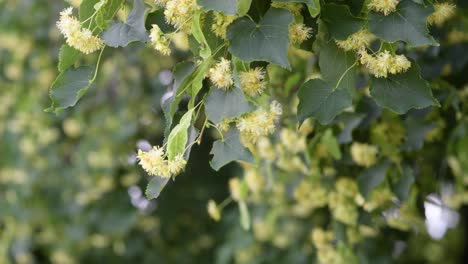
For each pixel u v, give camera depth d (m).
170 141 1.17
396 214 1.64
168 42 1.19
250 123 1.18
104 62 2.64
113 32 1.21
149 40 1.21
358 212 1.61
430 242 2.57
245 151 1.20
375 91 1.19
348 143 1.59
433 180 1.67
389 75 1.20
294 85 1.58
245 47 1.14
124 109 2.67
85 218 2.77
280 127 1.64
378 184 1.54
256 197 2.15
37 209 2.86
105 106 2.71
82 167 2.69
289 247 2.61
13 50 2.86
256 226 2.51
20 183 2.85
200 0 1.13
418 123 1.54
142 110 2.68
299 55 1.52
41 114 2.79
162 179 1.20
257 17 1.19
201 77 1.19
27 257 2.92
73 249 2.86
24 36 2.82
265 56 1.14
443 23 1.58
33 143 2.80
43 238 2.91
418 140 1.54
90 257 2.99
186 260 3.01
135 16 1.21
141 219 2.91
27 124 2.80
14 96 2.85
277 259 2.62
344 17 1.19
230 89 1.17
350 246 1.65
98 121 2.69
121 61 2.65
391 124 1.56
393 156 1.56
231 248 2.65
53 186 2.85
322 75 1.21
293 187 1.73
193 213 2.99
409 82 1.19
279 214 2.39
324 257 1.66
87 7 1.21
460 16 1.57
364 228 1.75
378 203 1.59
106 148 2.65
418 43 1.17
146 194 1.20
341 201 1.62
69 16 1.24
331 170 1.63
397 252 2.08
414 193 1.64
